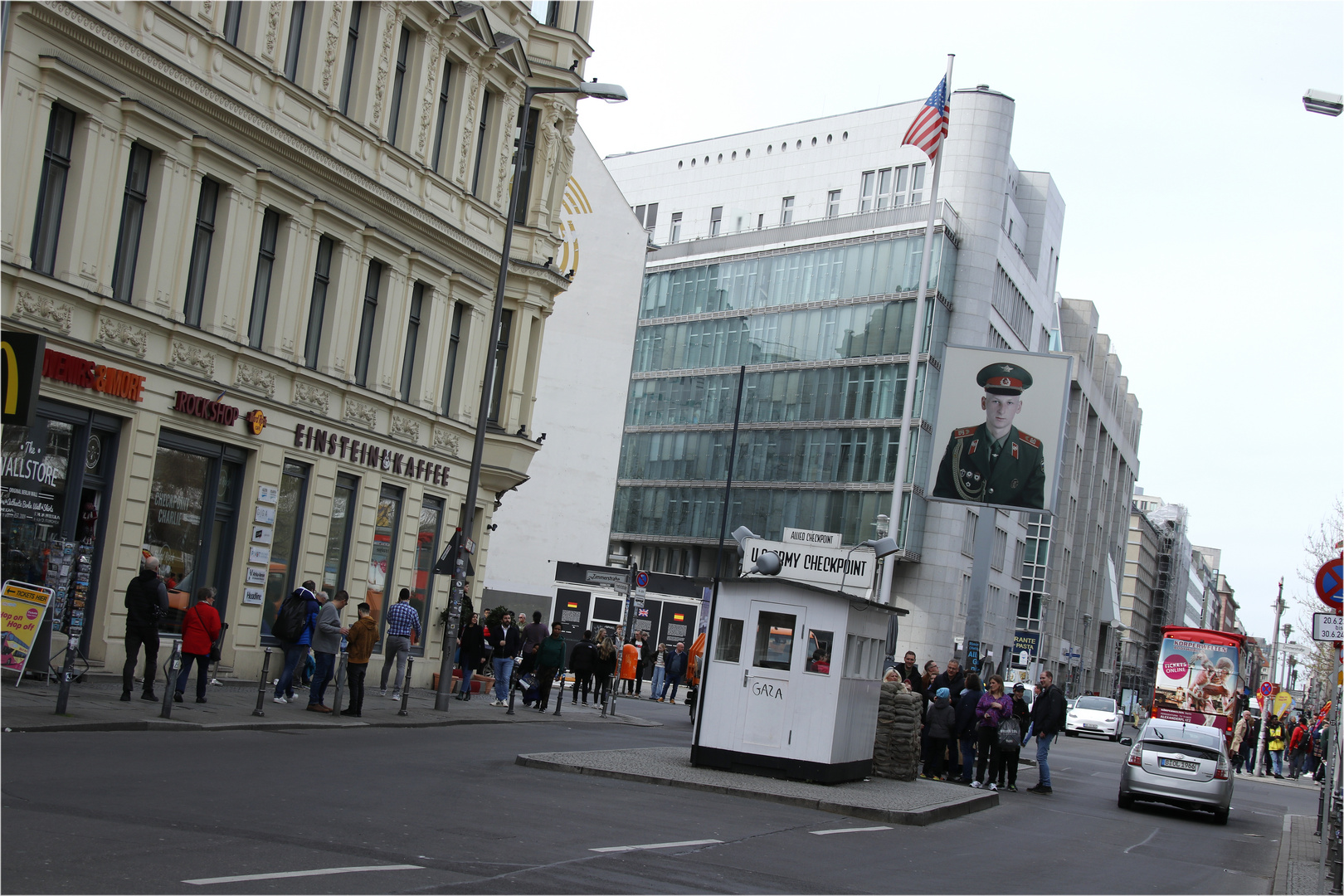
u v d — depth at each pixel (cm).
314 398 2814
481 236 3431
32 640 1894
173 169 2341
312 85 2697
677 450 9350
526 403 3644
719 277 9356
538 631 3512
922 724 2706
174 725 1791
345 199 2858
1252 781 4534
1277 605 9231
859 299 8394
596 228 7306
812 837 1491
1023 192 10238
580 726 2928
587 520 7200
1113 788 3138
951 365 3916
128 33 2184
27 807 1034
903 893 1143
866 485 8094
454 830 1174
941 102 3888
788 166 9731
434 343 3278
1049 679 2702
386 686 2986
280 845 993
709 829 1441
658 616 5703
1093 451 12519
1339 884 1634
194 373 2436
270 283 2681
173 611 2470
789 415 8650
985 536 3853
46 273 2103
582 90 2878
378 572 3161
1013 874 1388
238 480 2631
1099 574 13562
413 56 3066
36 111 2027
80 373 2139
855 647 2166
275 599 2783
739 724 2102
